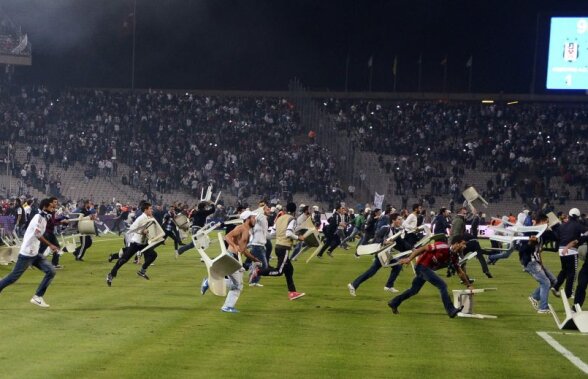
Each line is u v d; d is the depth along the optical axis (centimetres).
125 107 9094
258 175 8138
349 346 1734
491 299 2681
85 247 3791
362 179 7838
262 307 2323
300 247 4144
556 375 1484
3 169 7719
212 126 9000
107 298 2434
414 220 3253
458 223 3159
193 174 7994
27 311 2120
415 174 7912
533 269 2361
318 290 2803
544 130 8650
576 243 2625
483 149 8469
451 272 3472
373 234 4616
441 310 2361
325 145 8562
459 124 8856
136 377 1382
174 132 8794
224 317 2102
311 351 1664
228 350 1650
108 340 1727
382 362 1570
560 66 8588
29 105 8838
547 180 7800
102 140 8481
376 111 9119
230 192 7900
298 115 9162
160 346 1670
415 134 8694
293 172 7994
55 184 7550
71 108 8975
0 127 8281
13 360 1495
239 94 9788
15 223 4800
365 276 2639
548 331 2002
